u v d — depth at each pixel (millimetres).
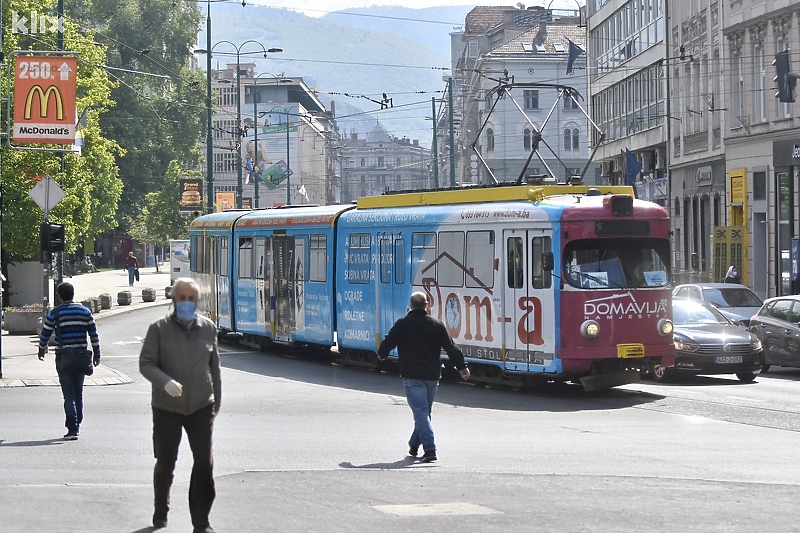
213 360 10805
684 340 26672
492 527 10836
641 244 24219
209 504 10633
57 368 17828
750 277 51188
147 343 10586
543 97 113812
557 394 24250
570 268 23562
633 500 12312
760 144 50219
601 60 78000
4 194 46219
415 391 15625
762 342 29750
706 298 34250
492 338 25031
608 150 76062
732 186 52938
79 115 48656
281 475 14117
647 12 66625
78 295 67188
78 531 10656
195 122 104125
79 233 50406
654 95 65812
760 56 50750
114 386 26500
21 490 12977
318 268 31781
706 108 56938
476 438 17766
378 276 29016
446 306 26484
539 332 23891
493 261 25031
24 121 30766
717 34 54938
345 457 15820
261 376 28609
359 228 29875
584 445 16969
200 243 40562
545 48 114812
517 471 14594
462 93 151000
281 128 147625
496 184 25797
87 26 102188
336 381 27359
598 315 23547
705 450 16406
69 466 15016
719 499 12352
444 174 183000
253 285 35750
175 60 105188
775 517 11328
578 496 12578
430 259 27047
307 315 32344
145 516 11438
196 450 10602
